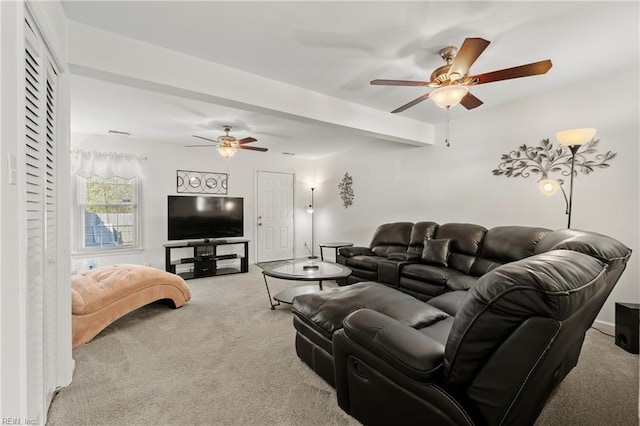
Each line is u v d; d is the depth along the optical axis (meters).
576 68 2.70
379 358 1.34
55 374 1.78
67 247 1.89
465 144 4.07
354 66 2.62
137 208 5.11
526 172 3.44
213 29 2.08
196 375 2.01
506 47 2.34
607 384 1.89
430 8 1.88
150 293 3.11
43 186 1.47
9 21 1.02
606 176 2.83
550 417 1.59
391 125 3.94
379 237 4.65
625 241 2.72
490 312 0.98
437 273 3.19
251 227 6.38
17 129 1.07
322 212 7.01
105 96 3.15
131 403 1.72
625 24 2.04
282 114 3.00
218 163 5.95
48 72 1.65
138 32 2.10
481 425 1.05
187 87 2.41
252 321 3.00
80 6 1.82
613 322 2.78
